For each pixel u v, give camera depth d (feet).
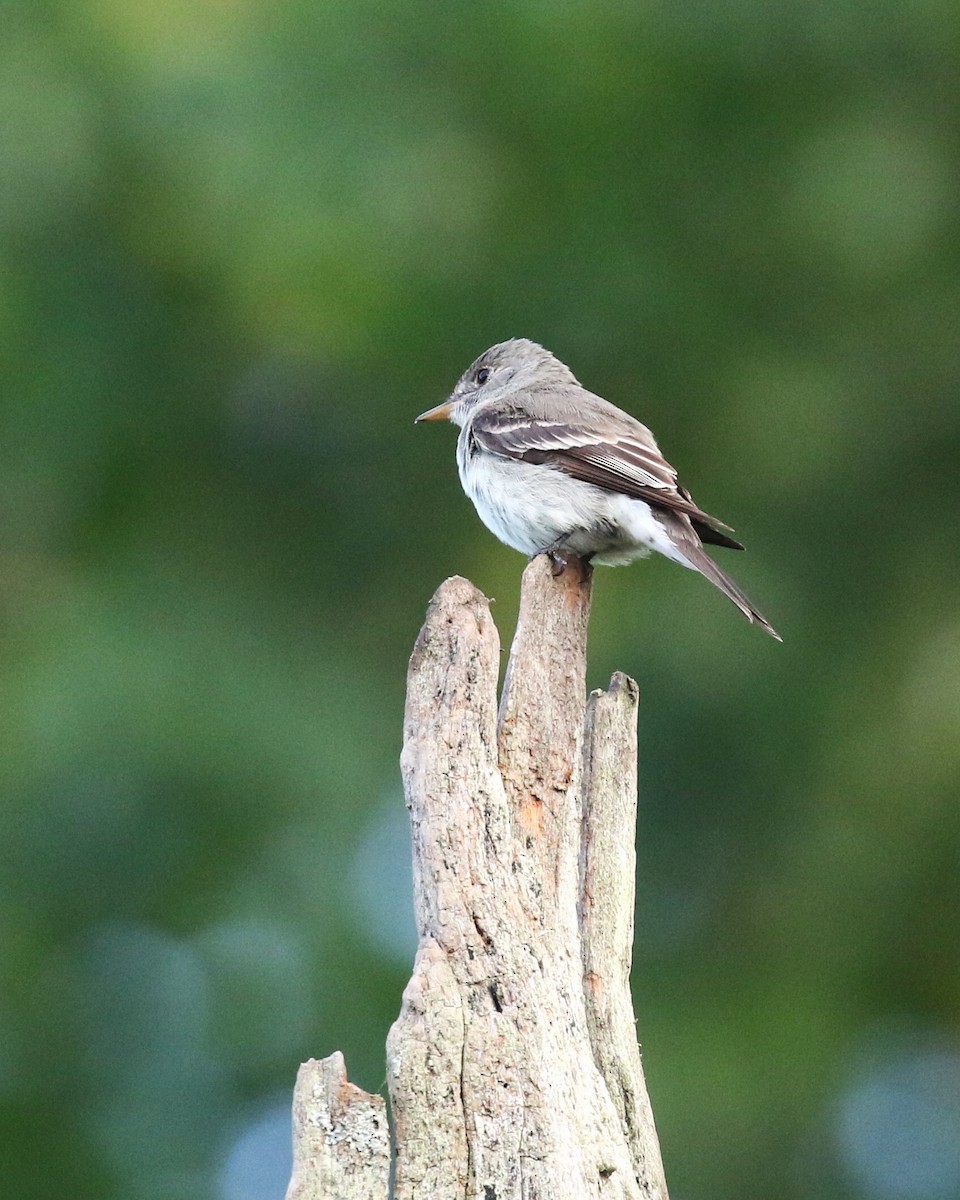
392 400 51.21
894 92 52.21
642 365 50.93
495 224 49.57
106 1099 43.16
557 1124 19.45
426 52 49.80
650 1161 20.92
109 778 42.96
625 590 48.83
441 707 21.02
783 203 50.72
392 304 48.16
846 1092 45.88
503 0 49.57
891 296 51.19
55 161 47.21
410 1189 18.93
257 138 47.50
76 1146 42.78
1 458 49.96
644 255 50.42
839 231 50.31
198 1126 42.78
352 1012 43.45
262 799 44.01
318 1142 18.31
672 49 50.31
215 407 51.67
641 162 51.42
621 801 22.48
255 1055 43.47
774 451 50.19
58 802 43.06
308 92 48.37
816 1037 45.68
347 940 44.11
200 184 47.39
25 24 48.39
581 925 21.85
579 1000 20.62
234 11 49.42
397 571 51.70
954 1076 46.73
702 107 51.03
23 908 43.73
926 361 51.29
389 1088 19.34
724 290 51.21
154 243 48.73
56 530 51.01
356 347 49.01
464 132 49.67
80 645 45.68
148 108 47.67
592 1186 19.45
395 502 52.08
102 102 47.85
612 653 47.91
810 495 50.60
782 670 48.52
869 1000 47.14
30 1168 42.57
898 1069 46.93
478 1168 19.11
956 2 50.44
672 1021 46.34
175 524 51.60
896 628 50.19
